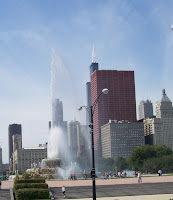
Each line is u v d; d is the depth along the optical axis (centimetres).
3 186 9238
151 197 6788
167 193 7556
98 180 10944
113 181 10194
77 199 6856
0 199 6594
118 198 6788
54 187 8375
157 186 8444
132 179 11094
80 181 10488
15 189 6506
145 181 9925
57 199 6944
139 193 7575
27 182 6906
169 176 12562
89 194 7512
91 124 5762
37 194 6144
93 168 5525
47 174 12681
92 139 5688
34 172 12825
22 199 6075
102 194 7500
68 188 8238
